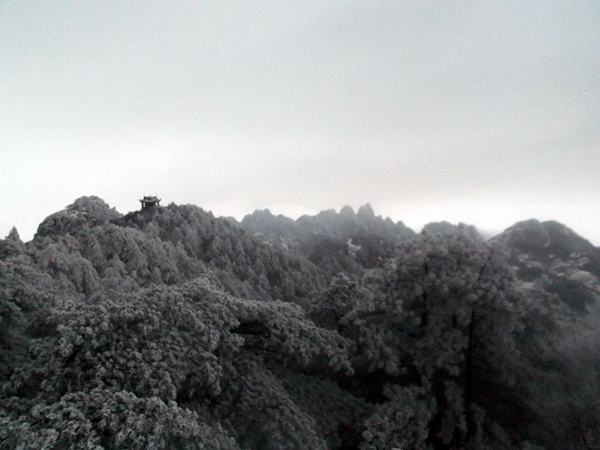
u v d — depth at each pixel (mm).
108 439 6262
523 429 10398
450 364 10633
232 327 10250
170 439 6641
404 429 9578
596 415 9633
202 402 9062
